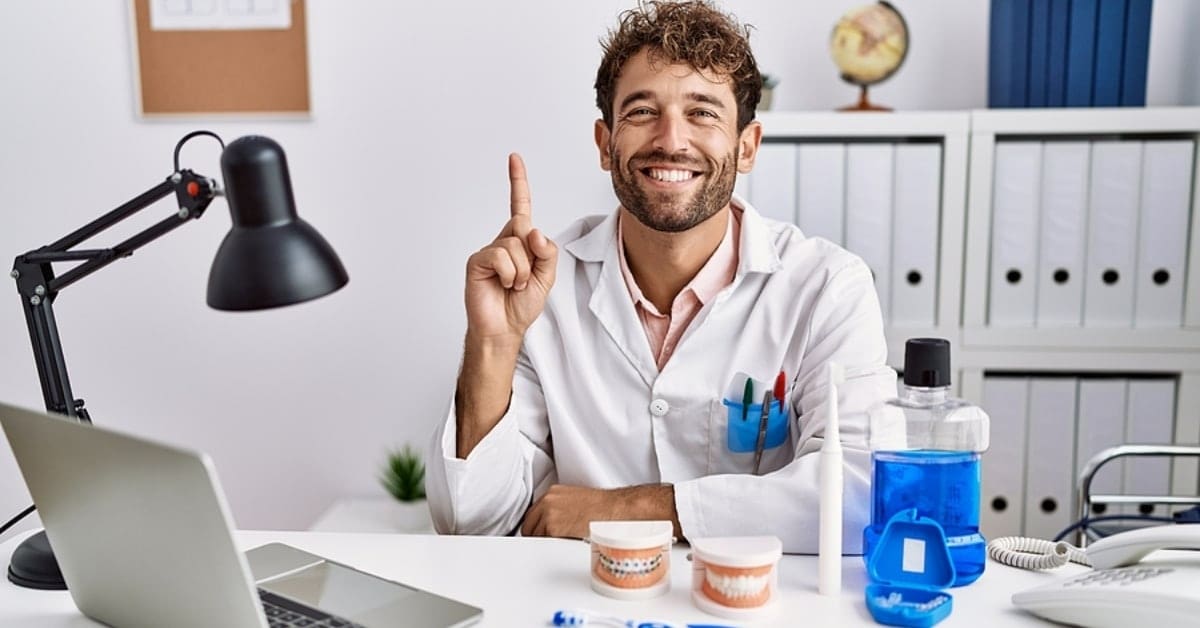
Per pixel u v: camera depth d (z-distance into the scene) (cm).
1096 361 194
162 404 236
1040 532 199
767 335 135
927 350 99
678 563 103
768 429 133
